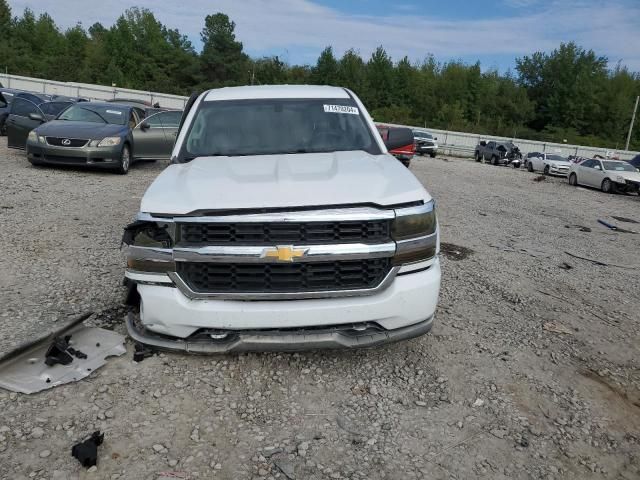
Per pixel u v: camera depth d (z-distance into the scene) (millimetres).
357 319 3164
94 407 2984
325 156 4055
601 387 3678
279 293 3090
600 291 5992
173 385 3248
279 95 4785
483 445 2916
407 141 4797
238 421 2975
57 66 76875
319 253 3055
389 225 3191
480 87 85375
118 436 2771
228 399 3164
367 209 3125
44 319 4012
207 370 3438
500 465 2768
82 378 3221
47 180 10109
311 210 3078
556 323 4793
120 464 2578
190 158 4191
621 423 3252
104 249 5914
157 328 3209
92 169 12219
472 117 85188
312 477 2582
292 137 4367
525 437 3020
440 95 85375
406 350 3922
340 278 3158
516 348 4148
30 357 3344
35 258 5488
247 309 3080
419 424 3061
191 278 3145
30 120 12656
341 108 4699
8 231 6438
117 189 9758
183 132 4441
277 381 3385
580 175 22422
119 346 3578
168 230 3115
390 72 83625
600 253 8156
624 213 14141
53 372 3236
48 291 4598
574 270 6871
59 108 16047
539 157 31578
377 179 3424
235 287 3121
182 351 3182
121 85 77500
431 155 37625
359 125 4582
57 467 2531
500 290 5602
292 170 3592
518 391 3508
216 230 3078
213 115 4539
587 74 83125
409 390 3404
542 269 6723
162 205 3160
